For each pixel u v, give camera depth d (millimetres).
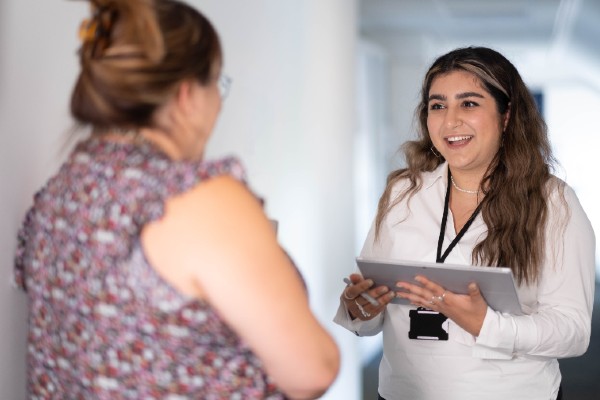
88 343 1127
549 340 1871
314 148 3613
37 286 1186
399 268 1840
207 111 1208
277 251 1117
